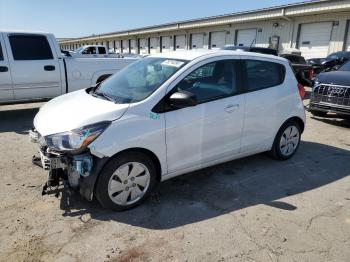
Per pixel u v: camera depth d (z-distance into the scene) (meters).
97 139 3.06
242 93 4.16
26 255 2.69
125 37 42.41
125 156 3.25
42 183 3.99
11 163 4.63
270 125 4.56
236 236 3.02
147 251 2.78
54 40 7.34
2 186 3.89
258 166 4.72
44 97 7.37
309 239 2.99
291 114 4.80
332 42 18.97
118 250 2.79
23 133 6.23
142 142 3.29
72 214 3.31
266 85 4.47
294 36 21.00
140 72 4.04
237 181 4.20
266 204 3.62
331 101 7.32
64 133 3.13
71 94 4.31
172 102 3.40
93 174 3.12
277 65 4.66
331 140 6.26
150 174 3.48
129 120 3.24
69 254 2.72
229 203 3.62
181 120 3.55
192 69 3.70
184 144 3.64
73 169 3.15
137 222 3.21
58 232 3.01
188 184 4.07
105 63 7.93
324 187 4.11
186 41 30.78
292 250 2.83
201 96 3.78
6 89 6.89
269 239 2.98
